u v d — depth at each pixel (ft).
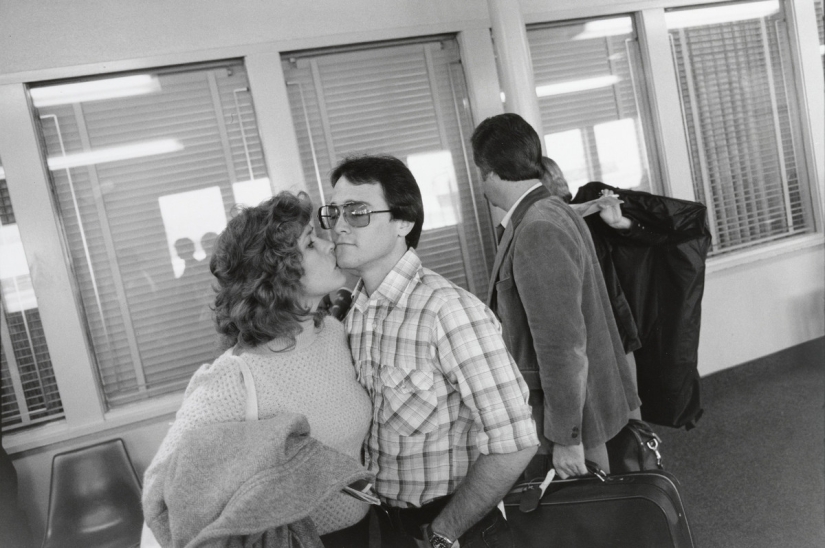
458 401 4.40
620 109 13.48
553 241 5.87
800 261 14.65
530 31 12.80
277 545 3.63
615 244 9.25
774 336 14.34
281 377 3.98
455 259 12.34
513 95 11.06
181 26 10.45
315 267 4.16
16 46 9.73
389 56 11.87
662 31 13.46
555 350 5.78
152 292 10.61
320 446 3.60
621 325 8.40
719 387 13.76
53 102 10.10
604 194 9.10
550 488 4.83
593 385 6.41
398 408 4.30
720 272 13.89
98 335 10.34
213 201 10.87
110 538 8.95
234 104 10.94
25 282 10.06
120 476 9.37
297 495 3.40
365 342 4.45
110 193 10.38
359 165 4.50
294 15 11.05
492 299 6.97
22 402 10.05
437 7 11.86
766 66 14.67
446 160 12.25
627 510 4.61
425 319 4.31
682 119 13.80
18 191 9.77
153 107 10.55
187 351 10.77
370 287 4.62
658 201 8.94
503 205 6.95
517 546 4.81
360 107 11.70
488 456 4.19
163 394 10.64
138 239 10.53
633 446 6.58
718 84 14.20
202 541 3.26
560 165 13.06
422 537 4.41
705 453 10.77
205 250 10.85
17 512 9.30
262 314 3.91
